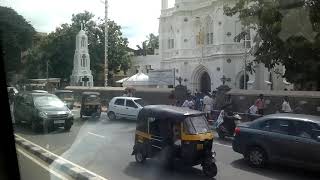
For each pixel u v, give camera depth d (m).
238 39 16.06
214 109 19.92
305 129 9.89
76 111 22.39
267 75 17.11
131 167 9.52
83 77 37.34
